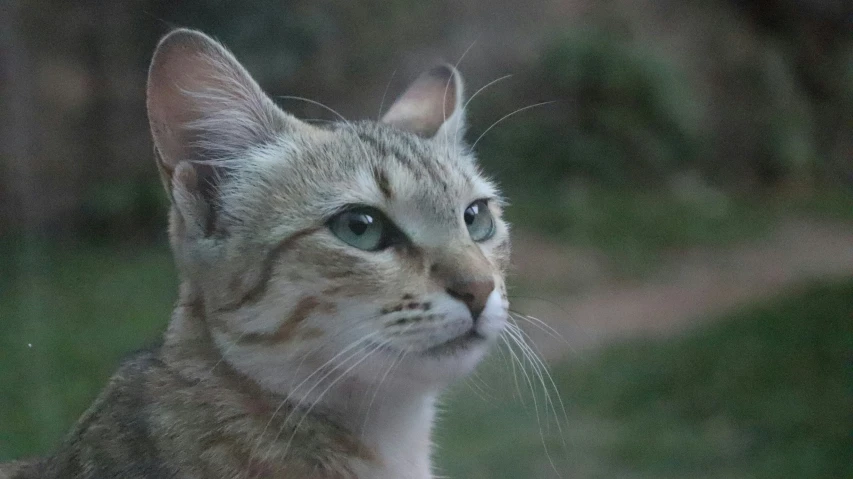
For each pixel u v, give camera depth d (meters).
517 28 4.22
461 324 1.34
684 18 5.20
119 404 1.34
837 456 1.78
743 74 5.23
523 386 1.98
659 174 4.47
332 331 1.33
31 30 3.22
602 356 2.48
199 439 1.33
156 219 3.14
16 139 3.19
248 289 1.33
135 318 2.31
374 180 1.35
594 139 4.33
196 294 1.34
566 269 3.41
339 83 3.17
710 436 1.93
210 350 1.34
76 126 3.28
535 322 1.49
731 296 3.16
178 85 1.34
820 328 2.48
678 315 2.95
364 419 1.35
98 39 3.24
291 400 1.34
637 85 4.48
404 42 3.57
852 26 5.67
